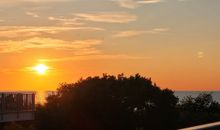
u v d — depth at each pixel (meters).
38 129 60.50
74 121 68.00
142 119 70.81
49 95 70.44
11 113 45.34
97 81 71.75
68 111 68.19
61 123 66.12
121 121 69.12
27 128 46.47
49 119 65.12
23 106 47.59
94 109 68.94
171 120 73.06
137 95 71.06
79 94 69.19
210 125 6.38
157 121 71.62
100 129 68.88
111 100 69.75
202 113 81.62
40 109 65.88
